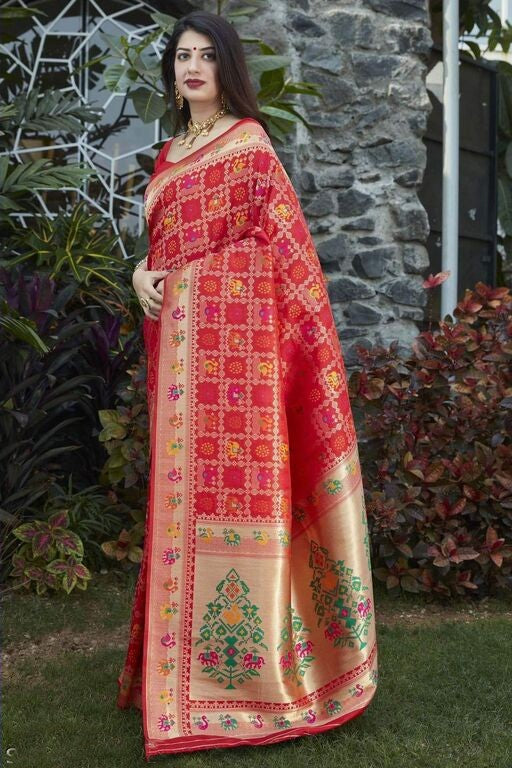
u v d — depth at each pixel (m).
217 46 2.41
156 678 2.23
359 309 4.86
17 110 4.55
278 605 2.24
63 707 2.47
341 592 2.30
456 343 3.69
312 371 2.32
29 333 3.18
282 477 2.27
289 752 2.17
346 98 4.86
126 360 4.18
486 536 3.57
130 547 3.69
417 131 4.95
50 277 3.93
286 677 2.25
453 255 5.13
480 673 2.69
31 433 3.86
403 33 4.91
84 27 5.12
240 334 2.29
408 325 4.93
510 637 3.06
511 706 2.43
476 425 3.72
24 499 3.80
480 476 3.62
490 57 6.96
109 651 2.96
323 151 4.85
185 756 2.15
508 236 6.65
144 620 2.38
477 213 6.32
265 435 2.26
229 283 2.30
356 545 2.31
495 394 3.69
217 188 2.37
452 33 5.17
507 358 3.76
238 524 2.25
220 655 2.24
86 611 3.41
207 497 2.26
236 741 2.18
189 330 2.30
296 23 4.79
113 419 3.77
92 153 5.11
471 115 6.27
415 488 3.55
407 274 4.93
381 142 4.89
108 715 2.42
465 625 3.23
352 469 2.33
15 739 2.25
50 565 3.46
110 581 3.77
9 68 5.08
